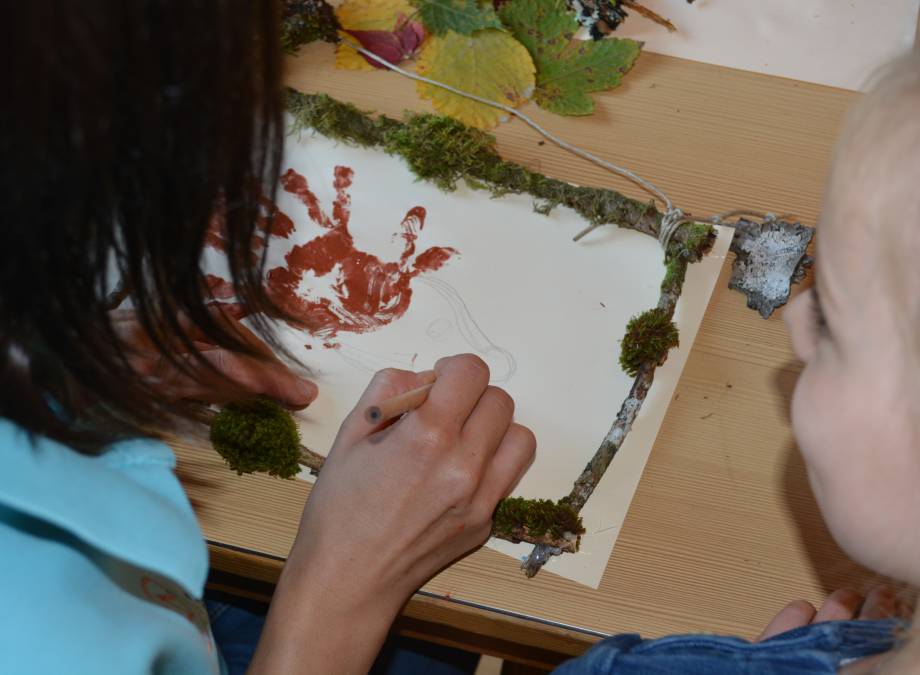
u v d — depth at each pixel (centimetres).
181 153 40
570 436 71
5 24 31
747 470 70
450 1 84
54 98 33
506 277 76
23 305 41
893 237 40
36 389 44
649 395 72
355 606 63
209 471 71
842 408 45
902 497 46
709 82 84
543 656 80
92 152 35
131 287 47
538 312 75
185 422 61
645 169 80
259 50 45
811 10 86
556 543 68
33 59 31
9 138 33
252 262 55
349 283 77
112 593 46
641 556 68
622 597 67
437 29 84
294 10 85
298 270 77
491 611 67
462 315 75
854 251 42
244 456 70
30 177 35
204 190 42
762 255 75
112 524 43
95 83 33
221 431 69
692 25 86
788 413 72
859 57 84
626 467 70
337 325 76
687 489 70
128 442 50
